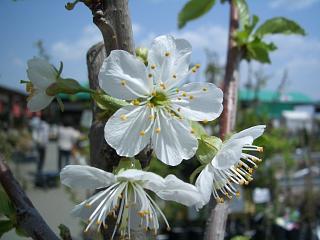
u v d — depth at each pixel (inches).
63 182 2.3
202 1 4.8
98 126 2.5
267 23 4.2
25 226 2.4
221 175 2.9
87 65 2.6
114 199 2.4
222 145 2.7
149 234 2.5
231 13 4.2
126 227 2.5
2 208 2.5
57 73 2.7
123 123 2.4
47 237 2.4
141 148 2.5
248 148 3.2
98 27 2.3
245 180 2.9
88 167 2.2
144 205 2.4
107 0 2.3
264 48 4.1
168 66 2.7
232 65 3.9
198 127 2.8
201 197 2.4
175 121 2.7
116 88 2.5
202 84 2.8
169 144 2.6
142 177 2.3
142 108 2.6
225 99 3.6
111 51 2.4
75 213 2.4
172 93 2.8
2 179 2.4
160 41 2.7
